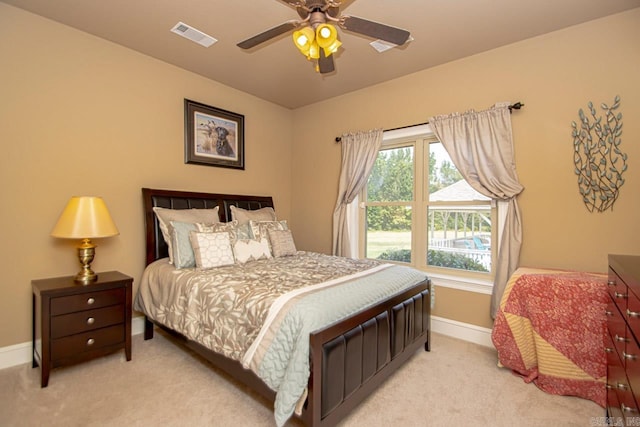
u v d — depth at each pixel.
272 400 1.63
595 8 2.18
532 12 2.23
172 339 2.84
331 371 1.56
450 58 2.94
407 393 2.03
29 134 2.34
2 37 2.22
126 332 2.41
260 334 1.64
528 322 2.19
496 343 2.30
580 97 2.39
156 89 3.05
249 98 3.92
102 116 2.71
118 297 2.38
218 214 3.36
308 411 1.48
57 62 2.46
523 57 2.62
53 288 2.11
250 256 2.87
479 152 2.78
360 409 1.86
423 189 3.31
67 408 1.82
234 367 1.88
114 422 1.70
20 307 2.32
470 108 2.89
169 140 3.17
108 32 2.59
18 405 1.84
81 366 2.32
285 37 2.64
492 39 2.61
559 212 2.47
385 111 3.49
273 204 4.19
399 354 2.21
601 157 2.31
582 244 2.38
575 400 1.96
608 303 1.78
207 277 2.24
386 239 3.61
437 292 3.10
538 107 2.55
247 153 3.92
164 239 2.92
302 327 1.50
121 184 2.84
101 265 2.72
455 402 1.93
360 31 1.74
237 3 2.19
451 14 2.26
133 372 2.24
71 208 2.26
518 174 2.65
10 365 2.27
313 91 3.80
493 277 2.86
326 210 4.08
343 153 3.80
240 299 1.86
